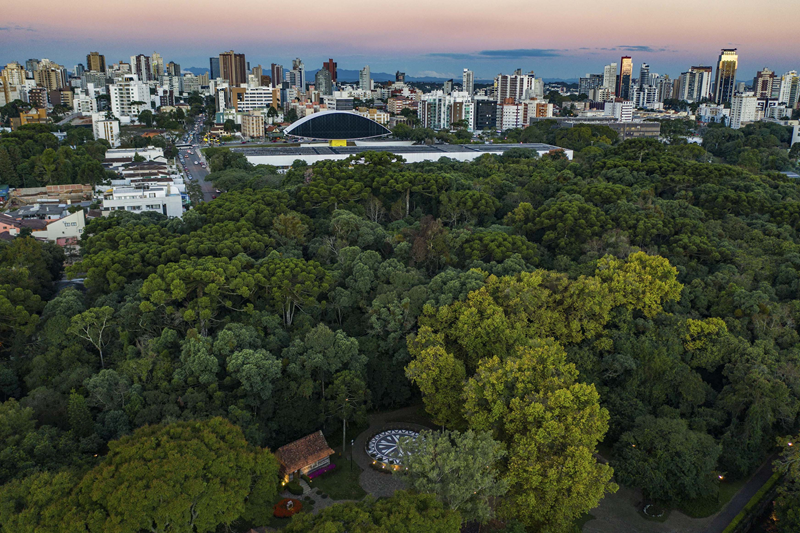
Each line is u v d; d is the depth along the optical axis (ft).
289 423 316.60
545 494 256.32
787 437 309.22
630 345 355.77
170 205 646.74
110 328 357.41
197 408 296.71
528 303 351.05
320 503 285.43
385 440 333.42
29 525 199.11
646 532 282.15
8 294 367.66
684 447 296.51
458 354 347.77
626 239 475.31
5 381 326.65
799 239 524.11
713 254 466.70
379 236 488.44
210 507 216.33
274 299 380.58
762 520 301.43
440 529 204.85
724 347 359.46
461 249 463.83
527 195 617.62
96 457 263.90
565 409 266.16
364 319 387.75
